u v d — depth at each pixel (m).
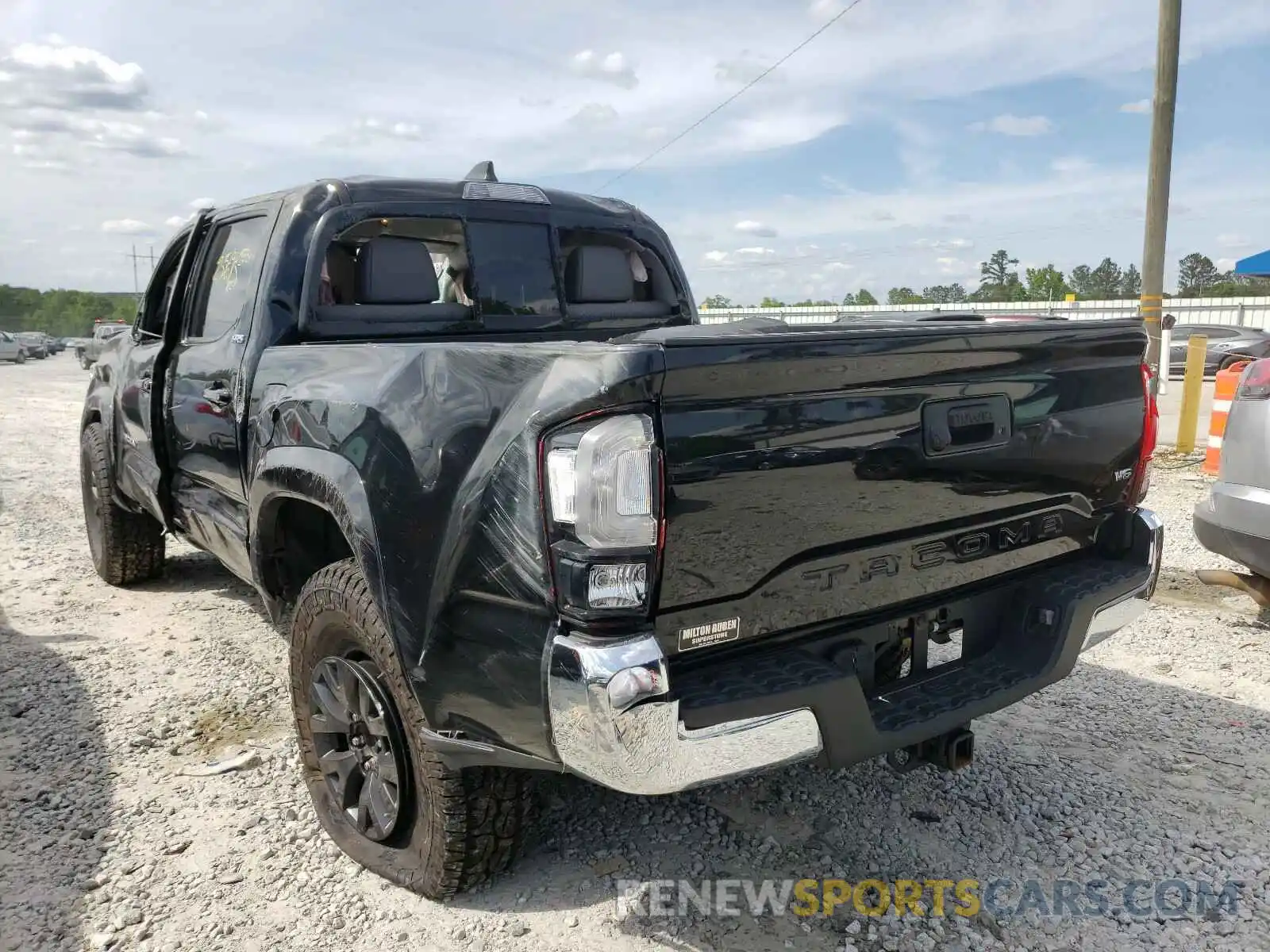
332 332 3.54
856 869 2.81
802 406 2.16
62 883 2.75
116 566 5.54
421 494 2.31
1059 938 2.50
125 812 3.14
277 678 4.28
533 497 2.04
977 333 2.42
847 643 2.45
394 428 2.43
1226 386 8.80
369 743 2.79
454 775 2.45
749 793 3.25
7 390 25.23
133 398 4.68
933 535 2.51
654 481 1.96
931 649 3.40
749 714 2.08
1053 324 2.66
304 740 3.03
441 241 4.07
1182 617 4.95
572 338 4.23
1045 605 2.74
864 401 2.27
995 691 2.58
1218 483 4.50
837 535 2.28
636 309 4.48
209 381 3.78
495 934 2.52
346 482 2.57
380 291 3.61
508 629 2.13
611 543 1.95
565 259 4.26
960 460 2.47
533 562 2.05
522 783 2.56
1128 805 3.15
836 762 2.26
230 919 2.59
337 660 2.78
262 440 3.17
